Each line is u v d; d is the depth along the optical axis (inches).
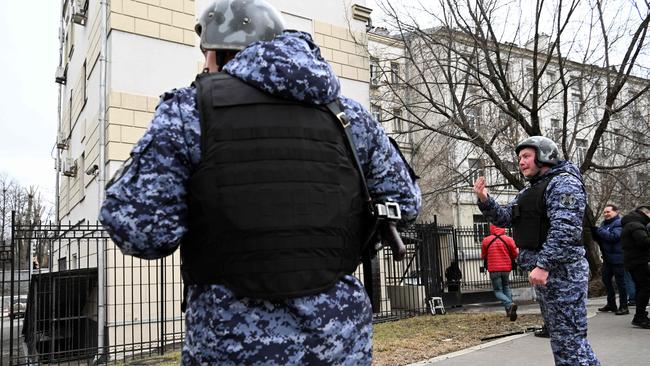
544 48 455.2
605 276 351.9
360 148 62.9
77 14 414.6
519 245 144.2
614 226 339.3
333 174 56.7
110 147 306.3
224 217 52.0
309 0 410.3
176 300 310.7
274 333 51.6
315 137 56.6
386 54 513.7
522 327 292.5
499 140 458.3
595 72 434.9
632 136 526.0
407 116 570.3
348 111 62.9
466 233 511.8
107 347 265.9
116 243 52.7
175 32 338.0
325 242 54.6
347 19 429.4
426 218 839.1
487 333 280.1
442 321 335.3
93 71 368.5
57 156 586.6
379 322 342.0
